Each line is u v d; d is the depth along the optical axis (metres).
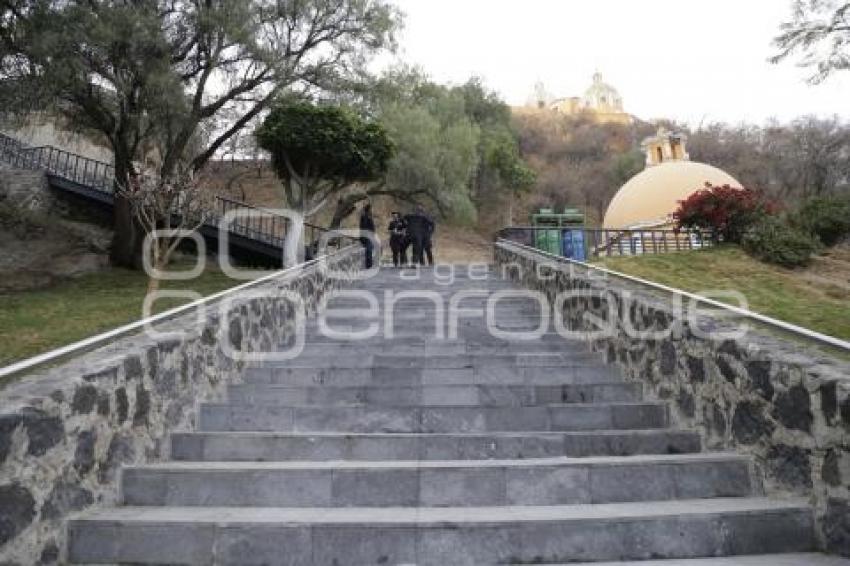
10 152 20.81
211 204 16.47
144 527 3.01
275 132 13.76
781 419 3.38
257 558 2.96
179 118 13.70
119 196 14.62
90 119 14.77
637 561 2.93
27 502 2.74
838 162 35.94
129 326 3.97
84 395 3.23
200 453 4.05
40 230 16.69
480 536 2.97
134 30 11.85
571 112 69.12
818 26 10.68
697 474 3.55
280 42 15.04
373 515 3.15
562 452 4.00
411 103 25.84
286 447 4.00
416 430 4.49
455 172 23.72
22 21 11.73
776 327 3.55
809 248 15.36
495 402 4.98
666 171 26.62
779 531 3.08
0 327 9.34
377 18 15.73
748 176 44.00
